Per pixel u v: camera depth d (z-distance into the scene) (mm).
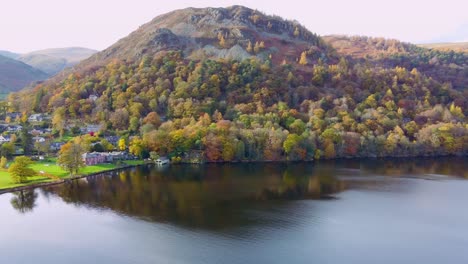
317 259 103500
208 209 142875
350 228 125250
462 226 127625
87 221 130875
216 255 105500
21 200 153875
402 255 106312
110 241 114750
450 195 163500
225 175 198000
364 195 163000
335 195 162500
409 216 136750
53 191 166625
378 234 120375
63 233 120812
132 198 156875
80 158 197000
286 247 110688
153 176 195500
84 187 173125
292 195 161500
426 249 110375
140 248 109938
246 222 129875
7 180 178500
